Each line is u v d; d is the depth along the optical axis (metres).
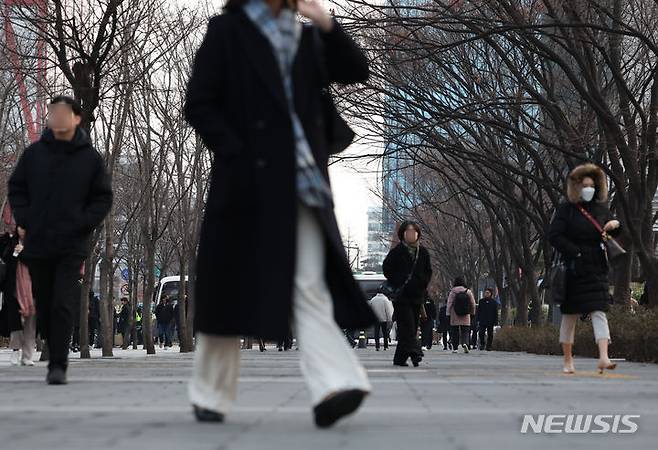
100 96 51.50
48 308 26.28
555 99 69.06
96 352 85.25
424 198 125.81
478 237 116.06
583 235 33.31
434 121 75.56
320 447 12.85
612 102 77.50
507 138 79.69
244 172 14.62
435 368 39.97
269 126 14.69
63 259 25.67
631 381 29.73
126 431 14.65
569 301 33.81
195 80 14.99
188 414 17.42
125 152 97.44
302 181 14.53
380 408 19.22
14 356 43.16
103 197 26.06
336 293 14.60
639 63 71.12
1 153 80.56
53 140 25.89
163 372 34.44
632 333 49.34
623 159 59.41
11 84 70.94
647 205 62.62
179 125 81.44
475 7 58.34
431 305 102.81
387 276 41.78
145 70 57.69
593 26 51.81
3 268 41.03
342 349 14.39
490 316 94.69
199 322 14.69
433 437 14.26
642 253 60.03
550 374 34.16
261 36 15.04
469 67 75.19
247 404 20.08
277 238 14.28
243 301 14.44
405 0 69.31
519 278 108.75
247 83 14.89
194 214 93.62
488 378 31.17
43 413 17.64
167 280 145.88
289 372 35.31
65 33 50.16
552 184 75.44
